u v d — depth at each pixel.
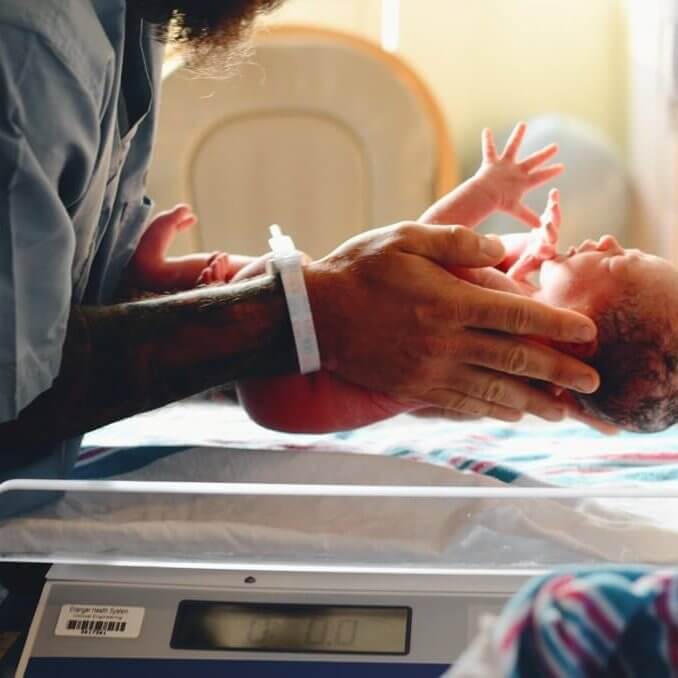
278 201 1.74
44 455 0.90
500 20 2.09
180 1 0.90
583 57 2.11
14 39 0.76
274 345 0.88
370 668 0.70
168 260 1.26
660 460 1.03
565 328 0.85
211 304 0.88
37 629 0.73
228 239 1.75
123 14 0.89
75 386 0.85
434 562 0.78
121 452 0.99
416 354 0.87
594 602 0.41
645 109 1.97
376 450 1.01
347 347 0.88
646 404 0.98
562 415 0.93
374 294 0.87
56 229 0.79
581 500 0.86
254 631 0.73
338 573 0.77
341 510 0.85
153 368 0.87
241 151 1.72
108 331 0.86
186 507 0.87
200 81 1.68
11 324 0.78
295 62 1.70
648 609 0.41
